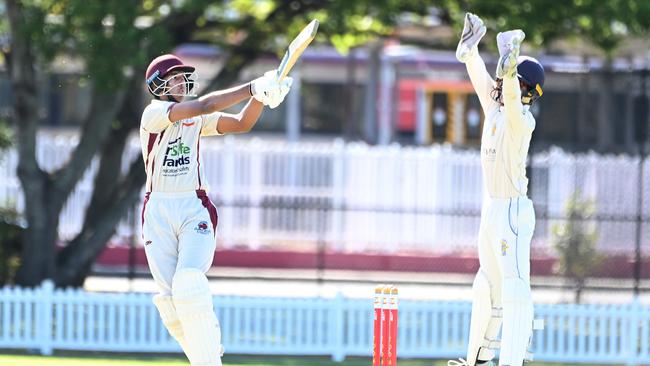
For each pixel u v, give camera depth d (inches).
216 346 1145.4
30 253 2346.2
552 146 3289.9
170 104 1131.9
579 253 2689.5
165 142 1151.6
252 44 2529.5
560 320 2011.6
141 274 2962.6
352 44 2706.7
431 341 2009.1
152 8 2444.6
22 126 2336.4
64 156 3105.3
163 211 1153.4
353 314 1999.3
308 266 3184.1
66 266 2439.7
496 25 2250.2
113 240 3161.9
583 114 3378.4
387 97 3811.5
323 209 2822.3
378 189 3125.0
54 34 2065.7
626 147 3171.8
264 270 3174.2
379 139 3895.2
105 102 2373.3
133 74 2309.3
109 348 2006.6
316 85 3932.1
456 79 3934.5
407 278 3021.7
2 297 1999.3
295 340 2012.8
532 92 1224.8
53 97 3747.5
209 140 3572.8
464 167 3097.9
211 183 3191.4
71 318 2009.1
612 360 2014.0
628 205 2967.5
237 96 1090.1
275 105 1082.7
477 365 1266.0
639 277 2632.9
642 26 2206.0
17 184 3029.0
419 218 3117.6
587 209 2716.5
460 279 3009.4
